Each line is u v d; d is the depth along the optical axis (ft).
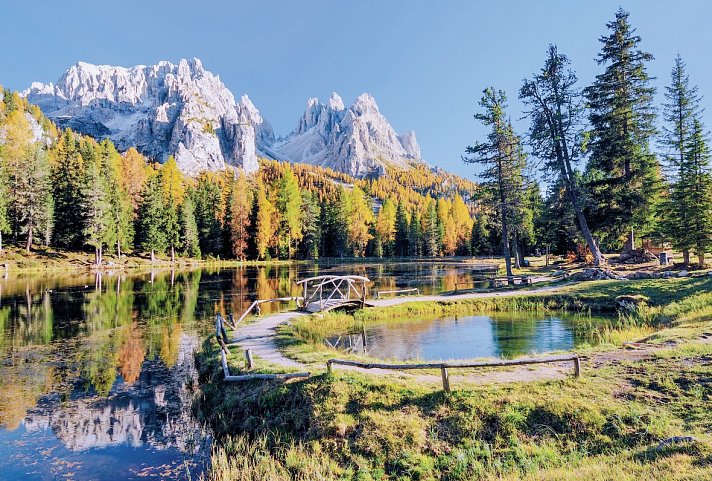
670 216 99.14
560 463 25.34
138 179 266.16
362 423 30.96
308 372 38.63
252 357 47.37
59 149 271.28
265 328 65.98
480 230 342.85
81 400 41.34
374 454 28.40
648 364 35.42
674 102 113.91
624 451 24.56
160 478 27.84
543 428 28.73
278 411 34.68
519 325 70.59
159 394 43.06
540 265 173.58
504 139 122.01
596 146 118.83
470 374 37.47
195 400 41.06
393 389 34.12
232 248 279.90
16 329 72.64
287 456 29.37
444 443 28.71
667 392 30.63
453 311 86.07
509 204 123.54
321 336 66.59
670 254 127.24
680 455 21.26
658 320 61.67
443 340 62.39
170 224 237.25
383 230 360.28
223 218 290.56
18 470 28.60
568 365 38.63
